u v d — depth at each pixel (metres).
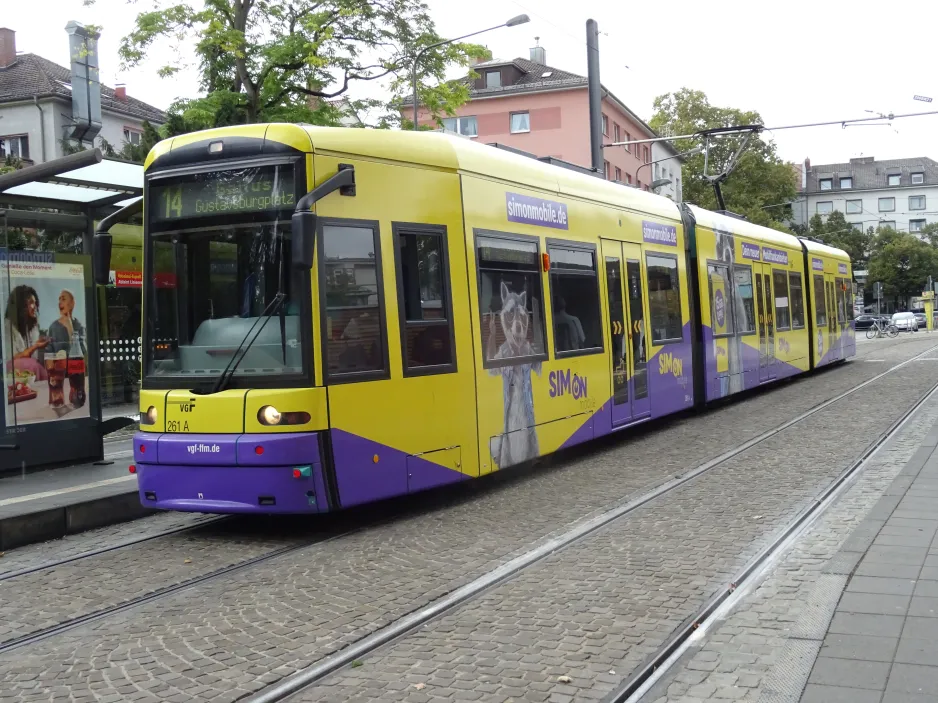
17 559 7.82
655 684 4.66
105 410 20.08
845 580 6.12
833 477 10.30
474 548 7.70
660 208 15.13
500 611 5.98
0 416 10.90
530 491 10.27
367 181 8.56
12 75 40.78
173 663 5.20
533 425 10.70
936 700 4.16
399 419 8.66
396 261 8.77
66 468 11.55
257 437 7.89
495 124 59.78
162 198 8.54
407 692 4.66
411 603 6.21
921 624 5.17
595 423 12.21
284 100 22.78
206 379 8.20
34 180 10.21
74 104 26.70
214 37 20.70
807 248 25.33
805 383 23.27
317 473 7.89
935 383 21.59
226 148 8.31
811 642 5.02
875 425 14.42
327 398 7.97
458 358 9.43
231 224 8.24
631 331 13.47
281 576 7.03
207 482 8.09
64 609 6.34
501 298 10.23
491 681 4.77
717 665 4.81
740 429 14.79
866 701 4.18
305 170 8.08
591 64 22.41
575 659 5.04
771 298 21.22
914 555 6.63
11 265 11.10
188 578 7.05
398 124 24.19
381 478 8.45
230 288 8.23
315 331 7.93
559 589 6.42
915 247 87.00
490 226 10.11
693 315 16.44
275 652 5.33
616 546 7.60
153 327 8.52
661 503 9.30
